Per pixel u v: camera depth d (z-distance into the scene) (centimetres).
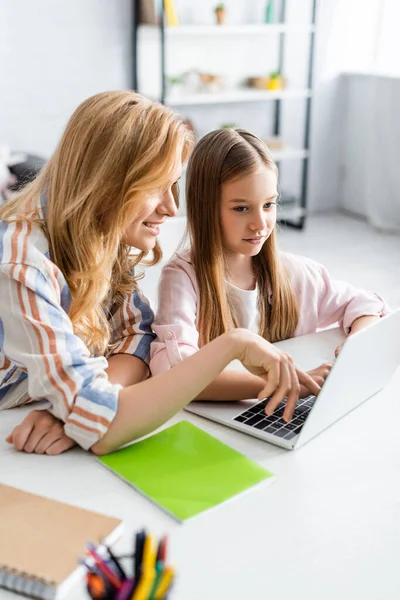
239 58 471
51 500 84
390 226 462
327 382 94
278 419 105
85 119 101
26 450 97
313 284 152
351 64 493
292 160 502
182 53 454
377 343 105
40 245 104
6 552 74
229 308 140
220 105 470
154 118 101
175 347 122
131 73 440
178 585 72
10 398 111
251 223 131
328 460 96
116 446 96
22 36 405
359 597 71
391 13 455
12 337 100
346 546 78
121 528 79
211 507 84
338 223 484
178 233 181
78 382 97
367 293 156
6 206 111
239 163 128
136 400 96
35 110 422
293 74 489
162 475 91
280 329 148
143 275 133
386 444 100
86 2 414
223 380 112
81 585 71
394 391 117
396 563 76
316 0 450
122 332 127
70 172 102
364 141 488
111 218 103
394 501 87
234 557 76
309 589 72
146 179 99
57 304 102
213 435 102
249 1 458
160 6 407
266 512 84
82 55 423
